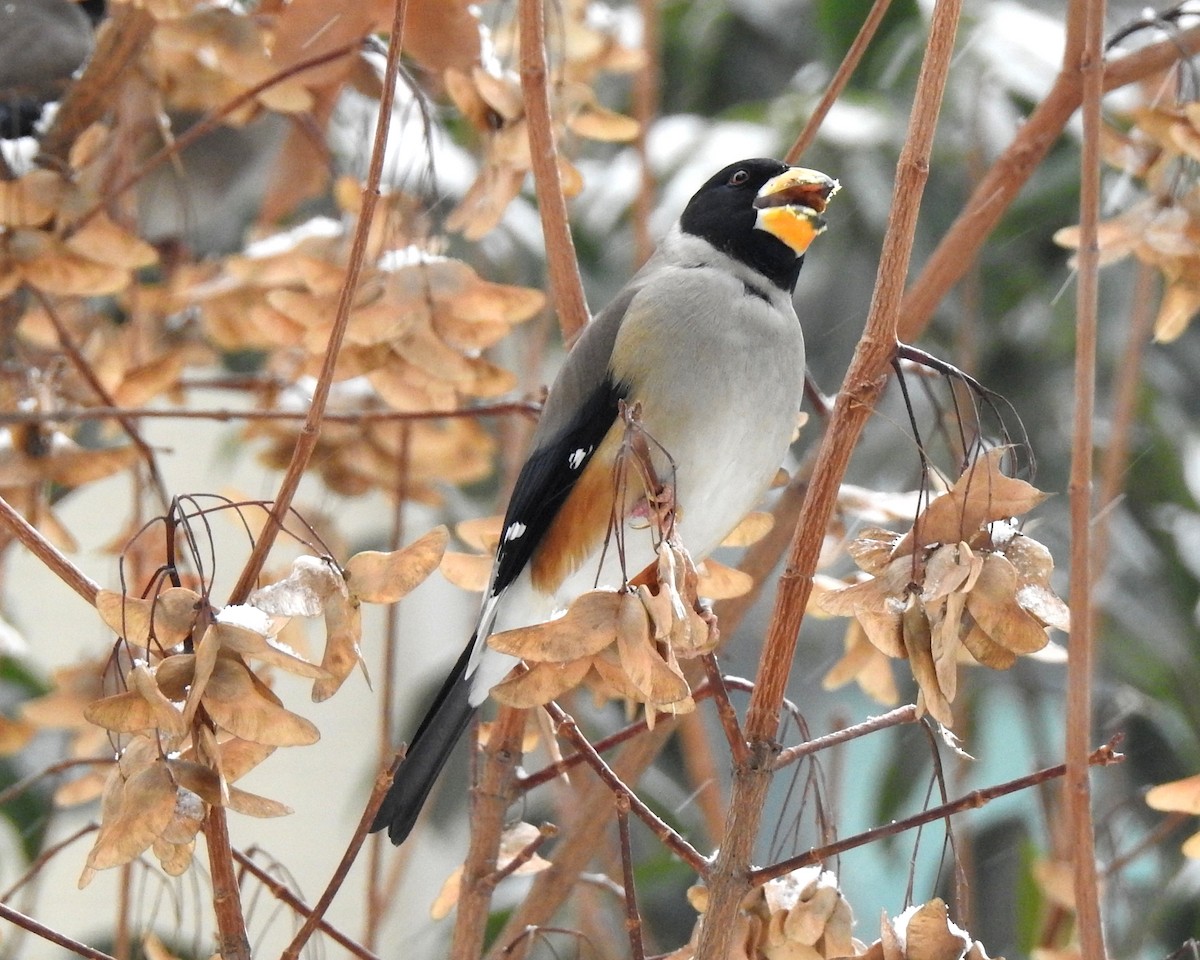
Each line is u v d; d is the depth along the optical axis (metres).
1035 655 4.45
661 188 9.07
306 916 4.64
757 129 9.00
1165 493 9.29
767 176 6.05
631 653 3.95
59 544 6.40
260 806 3.76
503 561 5.66
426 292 5.66
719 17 10.00
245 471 13.17
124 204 6.91
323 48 6.16
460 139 8.89
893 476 8.48
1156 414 9.31
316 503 8.80
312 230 6.71
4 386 6.90
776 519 6.23
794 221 5.94
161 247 8.05
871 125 8.76
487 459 7.32
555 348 9.43
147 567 6.59
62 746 8.52
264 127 7.88
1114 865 6.32
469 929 5.27
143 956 6.60
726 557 9.65
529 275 9.41
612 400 5.67
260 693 3.73
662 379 5.63
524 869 5.43
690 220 6.13
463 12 6.02
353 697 13.55
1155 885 8.73
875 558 4.23
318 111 7.16
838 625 9.21
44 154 6.54
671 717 5.25
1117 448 6.88
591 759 4.46
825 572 6.61
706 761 6.76
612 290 9.28
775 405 5.78
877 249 9.29
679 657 4.50
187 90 7.01
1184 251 5.45
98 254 5.79
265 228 7.49
